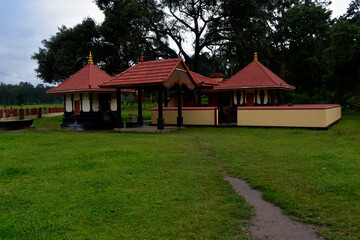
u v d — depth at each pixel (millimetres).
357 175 6246
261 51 28281
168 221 4258
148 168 7281
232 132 15094
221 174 6785
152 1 28516
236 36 26969
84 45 24766
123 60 26766
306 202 4934
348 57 25812
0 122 18219
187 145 10867
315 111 15359
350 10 29000
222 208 4754
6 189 5777
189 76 18031
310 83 32406
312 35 35406
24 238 3812
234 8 26719
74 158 8562
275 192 5465
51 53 27047
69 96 20156
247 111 17438
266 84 20250
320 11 34531
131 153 9180
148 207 4770
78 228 4062
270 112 16672
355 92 28719
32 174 6852
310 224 4195
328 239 3752
